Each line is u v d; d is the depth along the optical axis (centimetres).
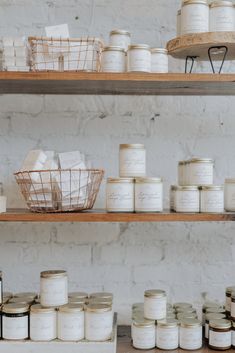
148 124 146
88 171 121
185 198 119
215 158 146
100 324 115
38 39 119
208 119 146
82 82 123
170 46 119
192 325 120
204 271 145
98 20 145
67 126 145
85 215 114
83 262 145
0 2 144
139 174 122
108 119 145
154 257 145
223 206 122
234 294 123
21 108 144
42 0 145
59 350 114
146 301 123
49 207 119
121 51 121
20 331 115
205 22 117
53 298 117
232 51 121
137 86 130
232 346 121
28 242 144
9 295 129
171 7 145
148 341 120
